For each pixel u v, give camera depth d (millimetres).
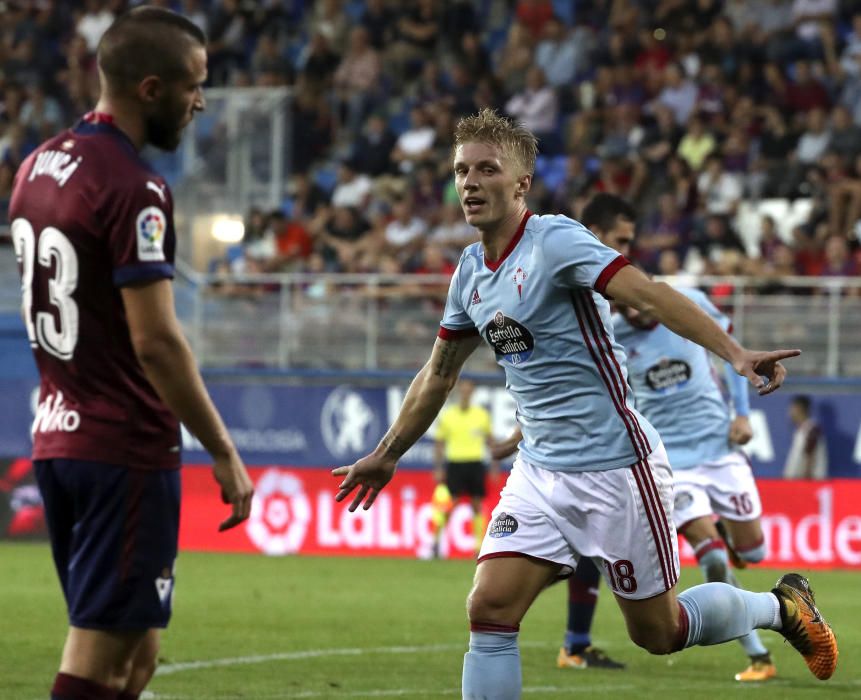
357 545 37594
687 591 12258
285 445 39438
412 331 40125
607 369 11203
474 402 38500
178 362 8789
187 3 53281
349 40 52375
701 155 44125
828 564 34688
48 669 17359
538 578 11297
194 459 39375
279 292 40938
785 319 37188
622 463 11281
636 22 48875
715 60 46844
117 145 8961
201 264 44562
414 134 47844
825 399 36062
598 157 45750
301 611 24297
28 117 51156
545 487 11375
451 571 32531
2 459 39156
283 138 46594
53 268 8930
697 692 15969
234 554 37156
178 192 44250
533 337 11164
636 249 40156
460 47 50594
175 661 18234
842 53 46938
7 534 38969
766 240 40781
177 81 9133
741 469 18188
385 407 38875
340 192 46812
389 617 23578
